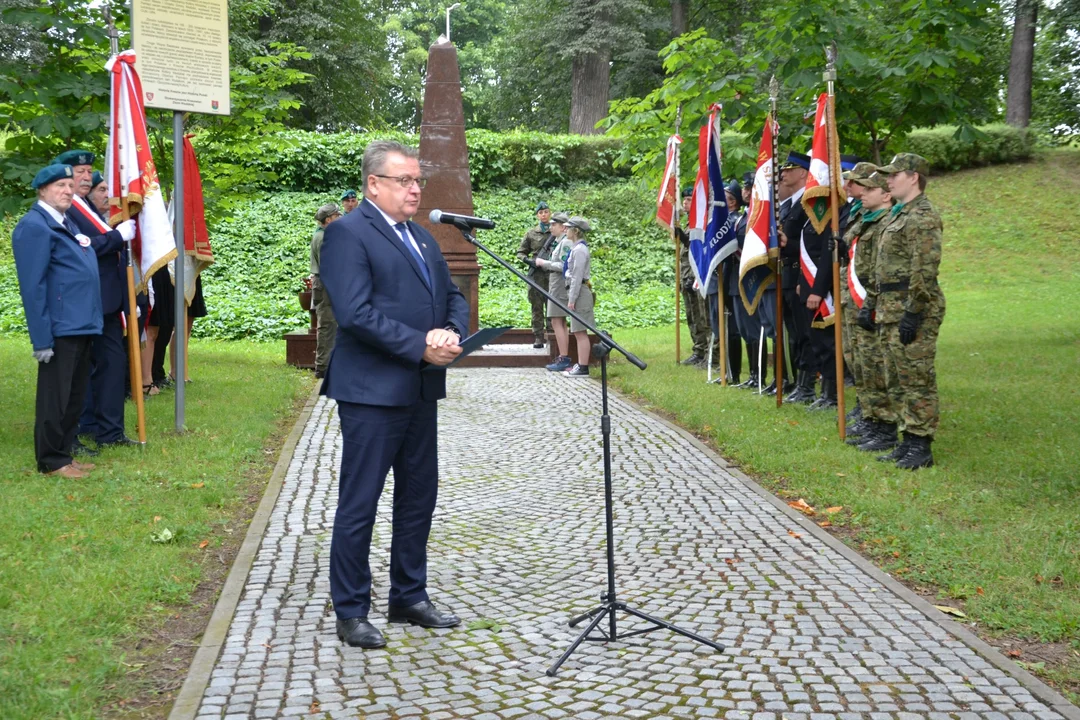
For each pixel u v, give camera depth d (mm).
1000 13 14906
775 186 8906
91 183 7184
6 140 8828
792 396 9492
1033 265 20422
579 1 30016
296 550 5078
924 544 4973
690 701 3371
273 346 15352
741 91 10469
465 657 3766
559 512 5898
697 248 10250
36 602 4074
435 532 5480
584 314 12008
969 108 10289
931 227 6438
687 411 9008
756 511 5820
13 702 3213
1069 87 15000
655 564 4883
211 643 3830
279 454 7480
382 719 3242
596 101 30578
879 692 3418
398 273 3893
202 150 12305
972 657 3707
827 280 8094
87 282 6348
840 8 9547
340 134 23500
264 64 12523
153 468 6602
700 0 32656
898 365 6645
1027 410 8633
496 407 9820
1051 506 5570
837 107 9578
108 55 9172
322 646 3854
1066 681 3518
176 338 7855
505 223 22656
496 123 38469
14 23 8086
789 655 3742
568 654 3670
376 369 3861
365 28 32594
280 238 20453
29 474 6293
